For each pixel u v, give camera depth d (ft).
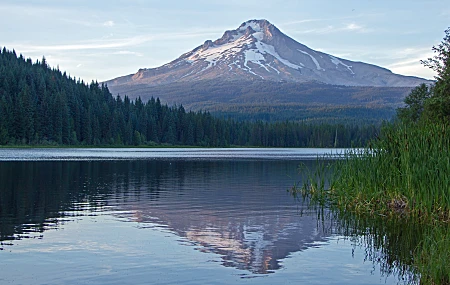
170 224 67.15
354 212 77.56
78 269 46.19
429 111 112.88
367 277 44.70
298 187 112.78
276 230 63.82
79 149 386.32
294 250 53.67
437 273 41.86
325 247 55.01
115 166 181.47
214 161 229.66
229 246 54.95
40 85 440.86
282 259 50.11
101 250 52.75
